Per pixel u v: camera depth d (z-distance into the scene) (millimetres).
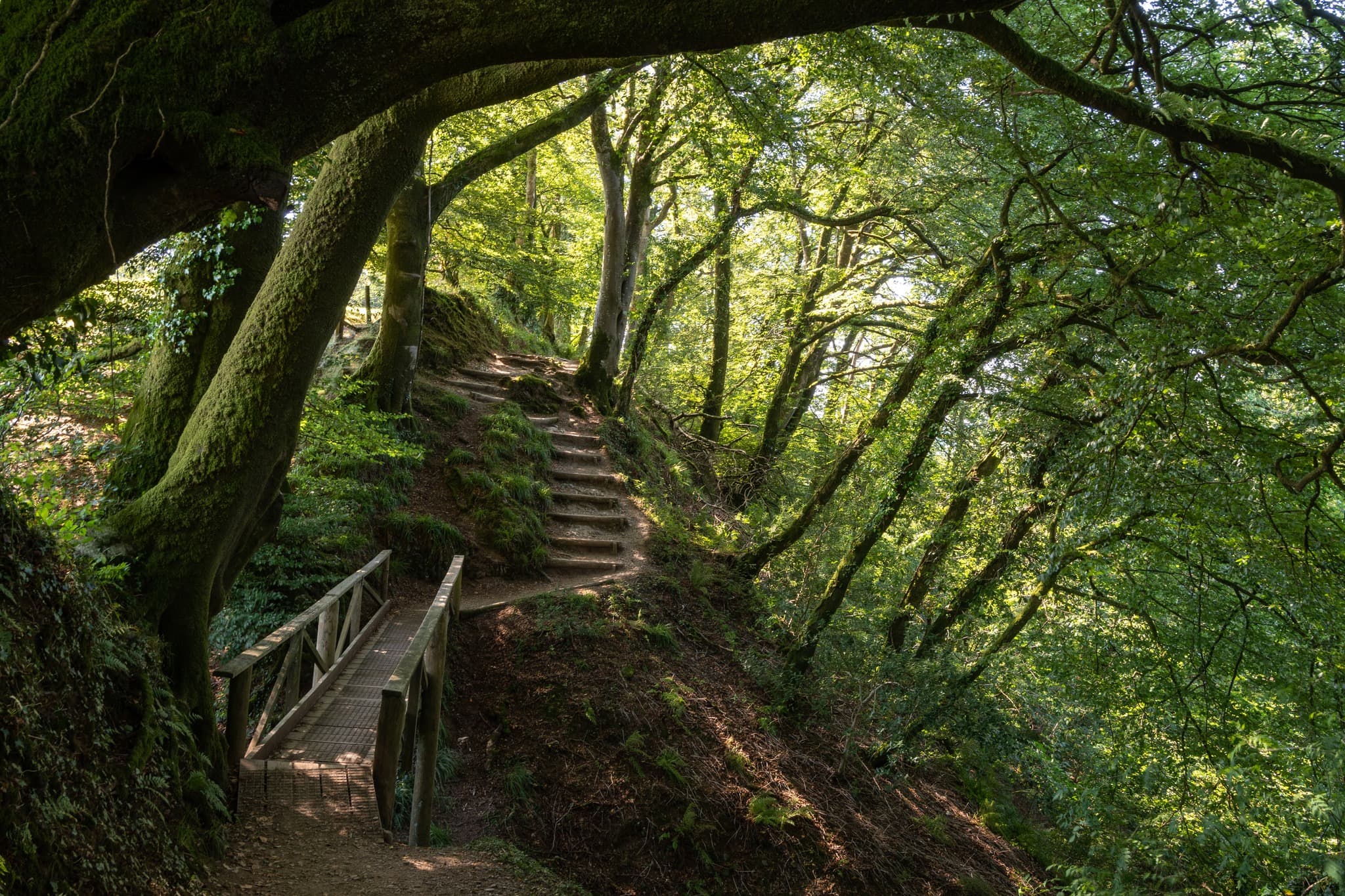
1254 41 7281
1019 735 10086
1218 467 6656
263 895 4109
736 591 11516
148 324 5906
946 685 9781
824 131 14109
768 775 8164
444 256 18172
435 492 11523
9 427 5980
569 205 23016
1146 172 6828
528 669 8422
